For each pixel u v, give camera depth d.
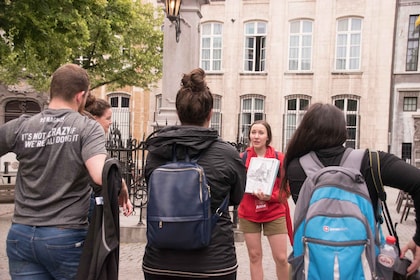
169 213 2.24
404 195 10.30
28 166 2.38
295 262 2.08
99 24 14.88
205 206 2.25
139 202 8.09
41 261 2.31
